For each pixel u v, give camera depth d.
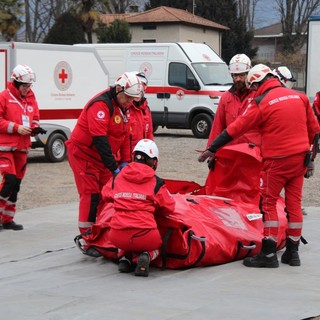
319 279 6.38
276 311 5.29
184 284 6.16
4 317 5.17
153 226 6.36
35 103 9.10
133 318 5.12
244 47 59.59
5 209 8.95
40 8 53.69
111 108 7.16
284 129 6.65
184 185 8.04
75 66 17.08
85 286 6.12
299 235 6.92
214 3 58.22
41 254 7.52
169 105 23.36
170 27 49.56
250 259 6.84
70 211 10.55
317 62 21.44
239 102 7.90
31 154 18.78
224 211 7.18
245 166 7.53
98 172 7.44
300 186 6.89
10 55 15.58
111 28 46.16
